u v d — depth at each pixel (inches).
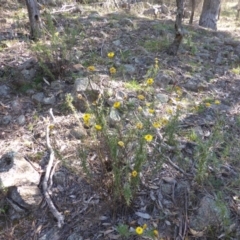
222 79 168.2
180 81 157.2
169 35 218.1
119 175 85.0
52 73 153.2
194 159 108.1
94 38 200.2
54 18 230.2
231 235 87.1
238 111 141.2
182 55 188.1
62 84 147.2
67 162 101.7
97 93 131.9
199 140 108.0
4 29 211.9
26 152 112.0
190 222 90.2
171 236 87.3
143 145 88.4
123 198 90.4
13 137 120.2
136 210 92.4
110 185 91.2
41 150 113.0
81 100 130.2
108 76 150.3
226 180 102.9
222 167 107.7
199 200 95.3
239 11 442.3
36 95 141.5
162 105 133.0
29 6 189.0
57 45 163.3
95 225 89.8
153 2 397.1
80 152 93.1
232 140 122.1
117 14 272.5
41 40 183.6
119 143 86.2
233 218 91.7
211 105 141.4
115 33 214.1
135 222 89.7
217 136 111.0
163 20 274.2
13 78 154.3
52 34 163.5
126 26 232.5
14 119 130.0
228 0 581.9
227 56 202.1
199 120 130.2
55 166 104.8
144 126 97.7
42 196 97.5
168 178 101.0
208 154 100.5
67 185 100.3
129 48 188.5
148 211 92.7
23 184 98.9
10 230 91.7
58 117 128.6
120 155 90.7
